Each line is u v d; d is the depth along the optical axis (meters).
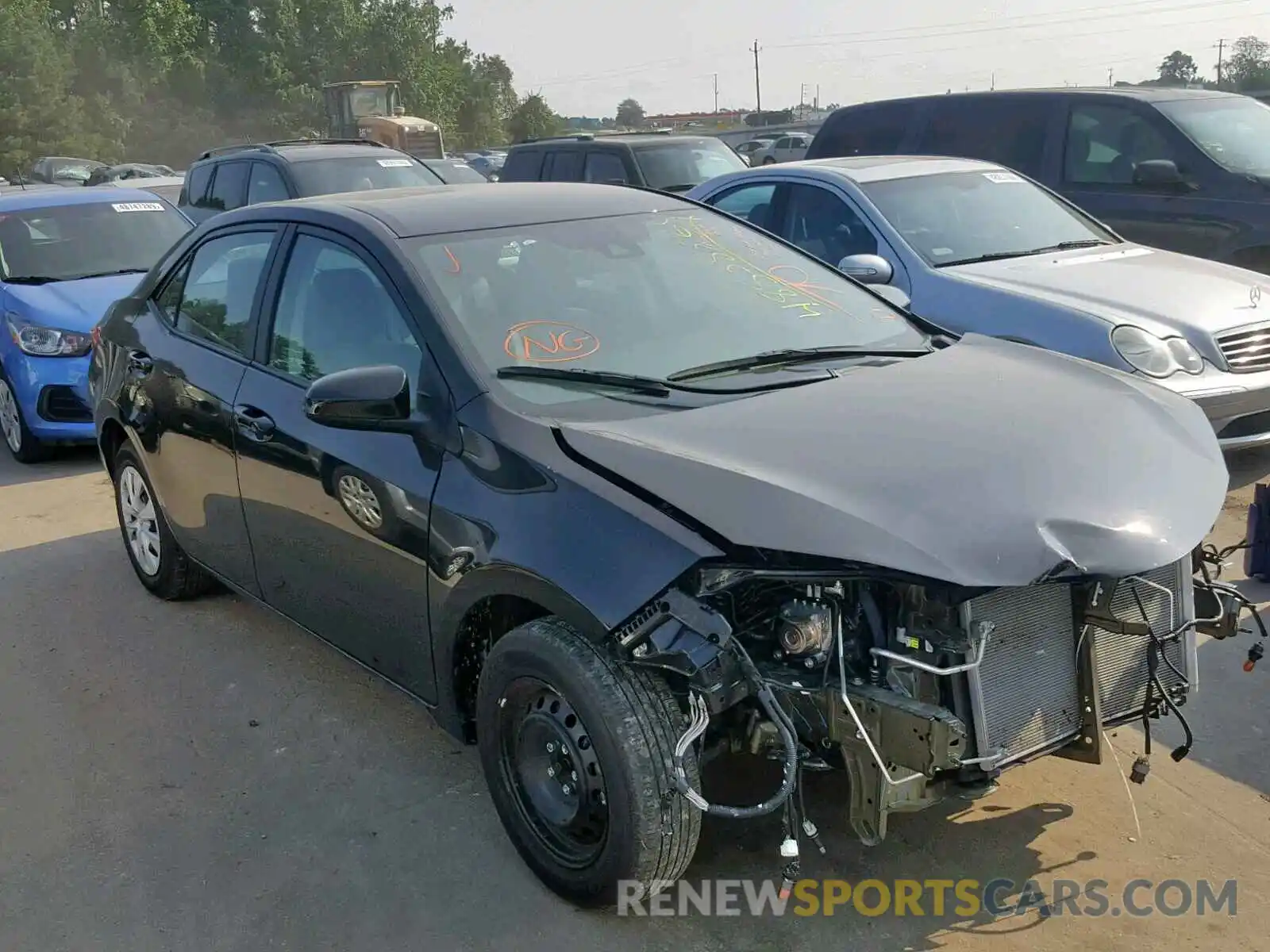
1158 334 5.75
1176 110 8.46
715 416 3.14
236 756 4.04
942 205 7.13
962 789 2.85
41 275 8.55
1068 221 7.36
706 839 3.39
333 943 3.08
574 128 108.56
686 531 2.75
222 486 4.37
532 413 3.22
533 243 3.89
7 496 7.46
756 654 2.86
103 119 57.03
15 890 3.37
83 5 60.44
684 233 4.23
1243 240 7.89
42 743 4.20
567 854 3.13
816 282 4.22
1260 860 3.21
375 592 3.62
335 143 13.73
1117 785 3.59
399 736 4.12
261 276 4.30
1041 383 3.39
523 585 2.99
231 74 65.06
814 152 10.81
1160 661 3.18
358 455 3.56
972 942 2.95
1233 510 5.94
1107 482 2.84
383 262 3.70
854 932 3.01
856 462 2.84
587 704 2.87
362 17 71.31
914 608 2.76
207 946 3.10
